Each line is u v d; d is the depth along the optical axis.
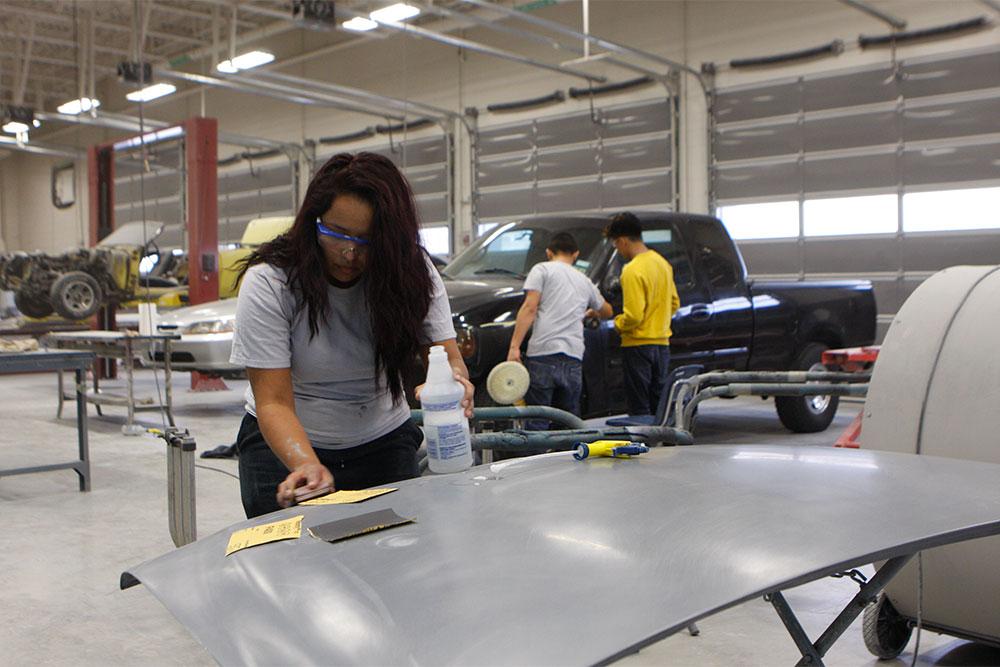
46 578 3.69
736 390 3.56
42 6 16.27
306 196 1.84
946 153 10.34
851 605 1.51
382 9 10.82
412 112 14.85
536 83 14.32
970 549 2.35
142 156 9.78
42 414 8.65
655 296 5.16
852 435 5.42
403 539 1.22
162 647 2.97
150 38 18.72
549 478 1.53
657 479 1.49
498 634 0.92
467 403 1.92
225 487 5.20
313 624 0.99
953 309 2.41
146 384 11.46
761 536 1.16
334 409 2.06
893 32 10.66
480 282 5.46
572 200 13.94
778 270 11.80
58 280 9.93
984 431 2.24
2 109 15.85
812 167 11.43
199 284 10.57
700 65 12.41
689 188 12.65
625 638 0.90
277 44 18.25
